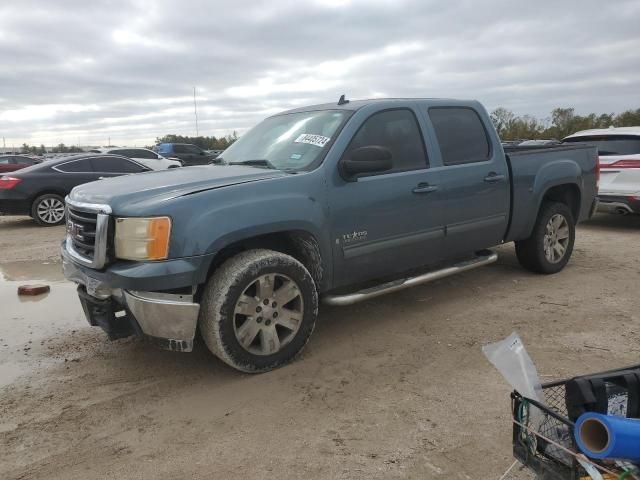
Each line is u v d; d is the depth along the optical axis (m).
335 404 3.34
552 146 6.32
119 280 3.37
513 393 2.08
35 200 11.51
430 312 4.98
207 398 3.46
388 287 4.43
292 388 3.56
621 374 2.01
